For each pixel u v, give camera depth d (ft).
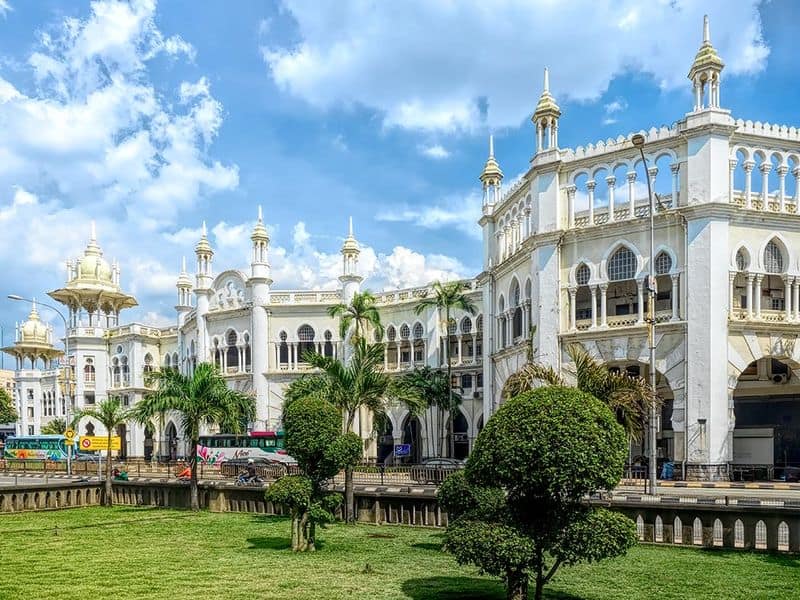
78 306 320.29
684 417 138.10
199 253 268.21
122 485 134.31
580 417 48.19
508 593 50.62
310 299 251.19
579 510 50.55
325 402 83.76
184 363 289.74
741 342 138.92
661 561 70.54
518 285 173.68
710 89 142.10
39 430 369.91
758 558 71.36
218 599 56.90
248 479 151.64
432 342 234.58
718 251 137.59
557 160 154.51
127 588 60.95
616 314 162.09
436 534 90.74
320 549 80.12
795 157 147.64
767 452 158.40
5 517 113.91
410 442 241.55
